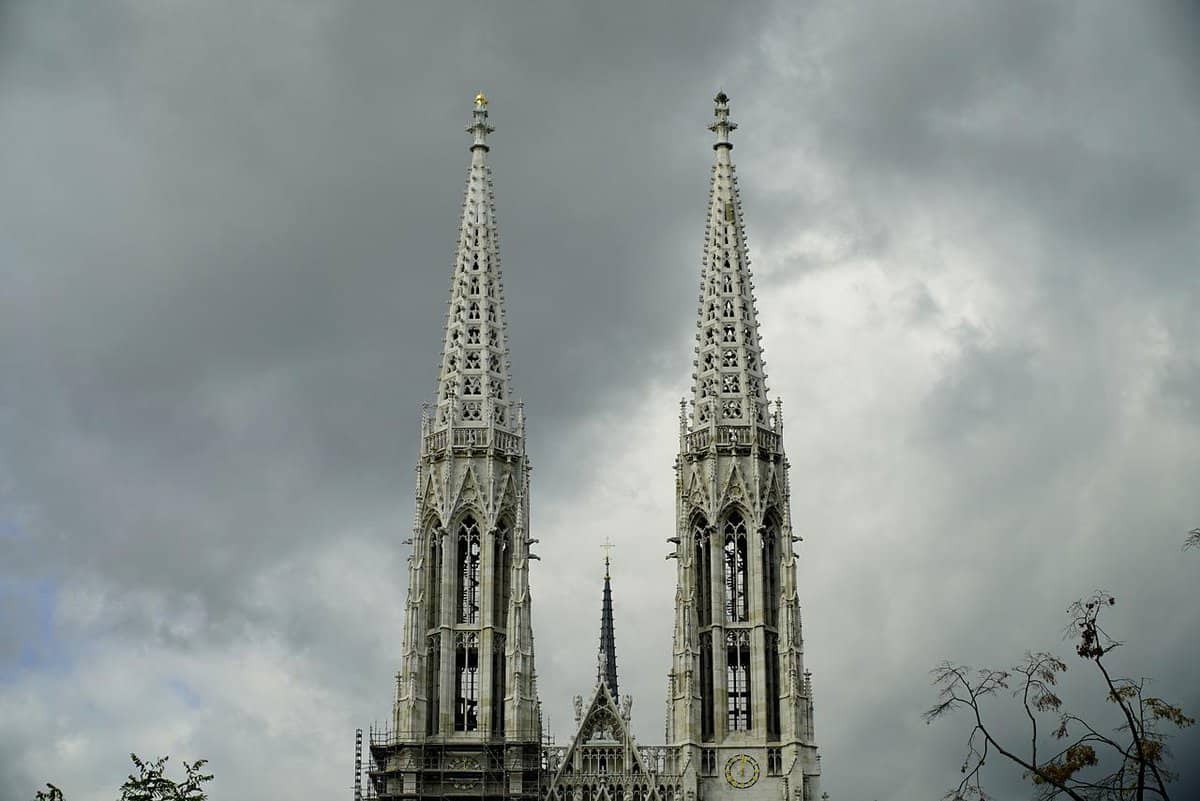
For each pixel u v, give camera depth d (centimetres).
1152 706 7838
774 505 15800
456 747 15012
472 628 15450
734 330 16312
